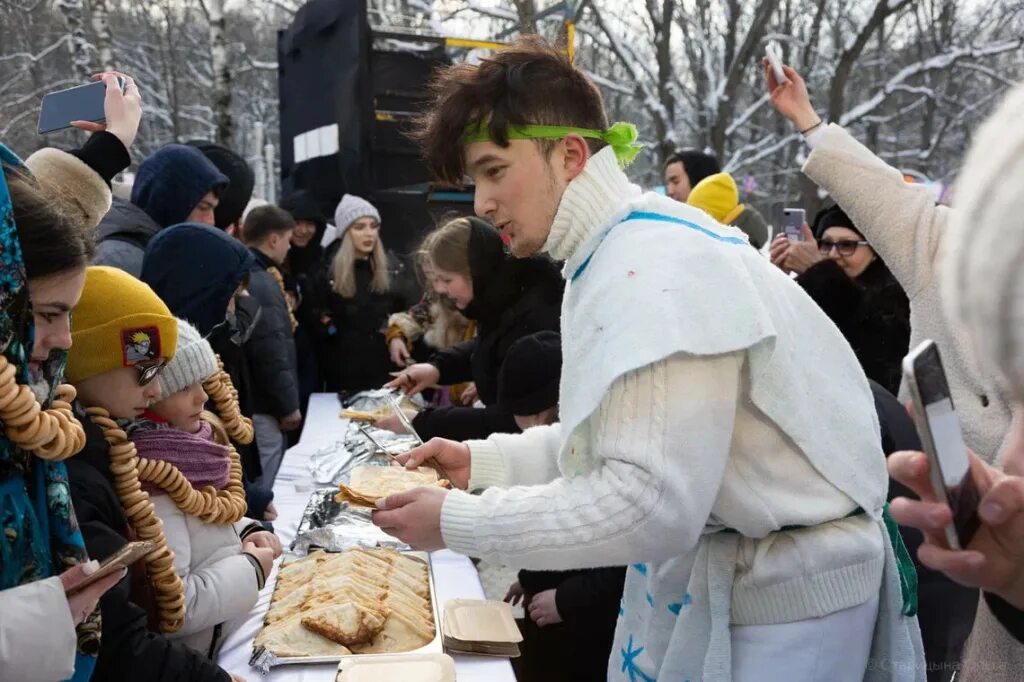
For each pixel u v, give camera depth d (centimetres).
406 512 117
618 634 144
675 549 104
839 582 117
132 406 144
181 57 1368
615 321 107
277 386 346
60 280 103
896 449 144
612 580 189
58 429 100
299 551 201
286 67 682
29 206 101
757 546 120
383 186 568
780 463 116
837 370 124
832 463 116
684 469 103
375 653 150
